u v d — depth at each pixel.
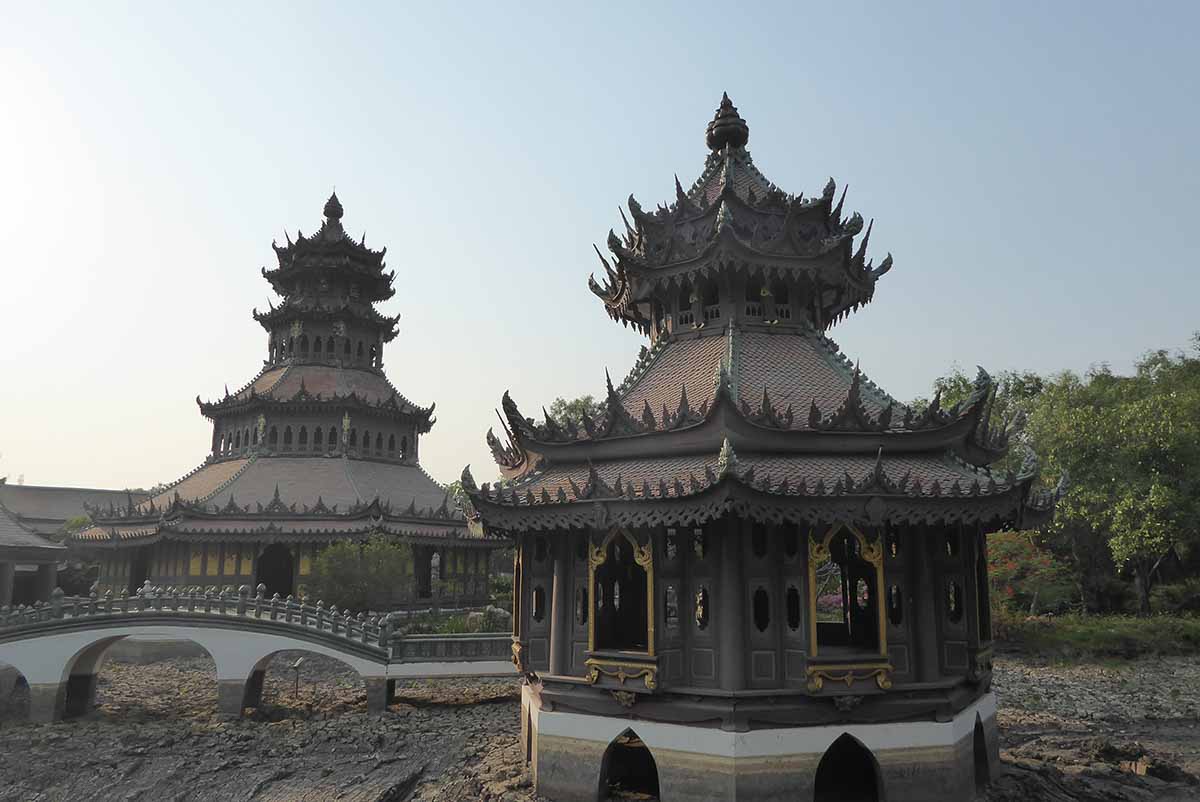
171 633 43.06
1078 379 84.75
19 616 42.12
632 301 31.19
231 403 76.31
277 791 30.38
